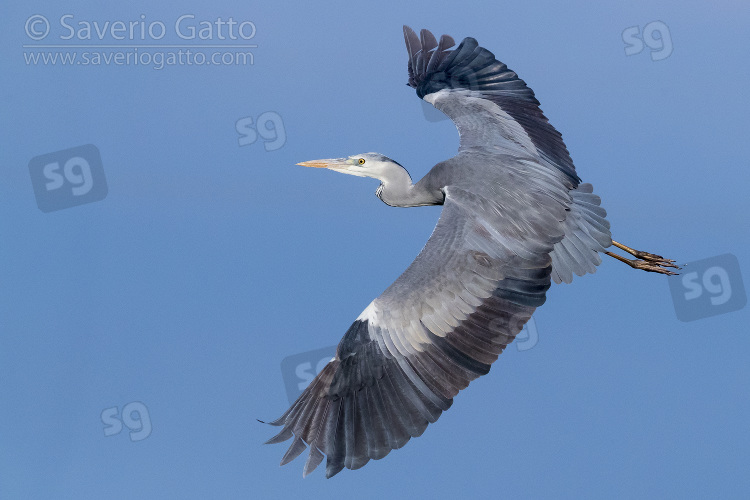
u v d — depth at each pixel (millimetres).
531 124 13047
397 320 9891
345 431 9578
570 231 11477
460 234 10680
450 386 9805
